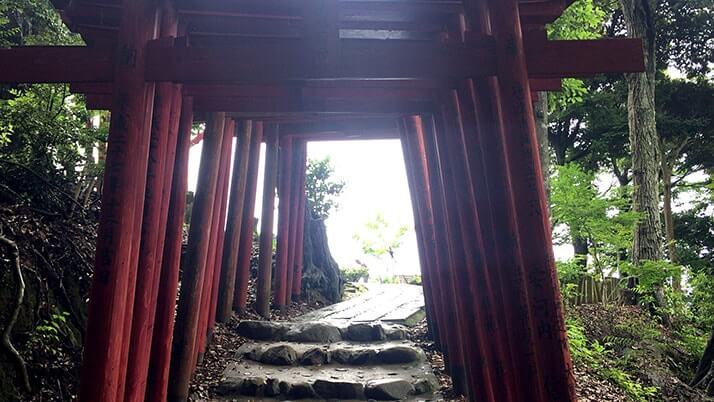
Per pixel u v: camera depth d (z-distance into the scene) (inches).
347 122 328.5
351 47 116.6
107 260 108.5
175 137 159.6
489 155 123.9
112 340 107.1
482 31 131.3
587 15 304.8
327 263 393.4
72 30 150.6
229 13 157.5
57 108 251.4
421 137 248.1
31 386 162.9
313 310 355.9
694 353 335.6
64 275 203.0
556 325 106.4
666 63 597.0
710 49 568.4
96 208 254.1
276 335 266.1
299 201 362.6
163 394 166.1
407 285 469.4
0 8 275.6
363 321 288.8
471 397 188.5
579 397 224.8
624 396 239.8
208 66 117.0
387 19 168.2
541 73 118.6
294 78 116.9
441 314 235.5
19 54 119.6
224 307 282.4
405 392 211.6
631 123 442.6
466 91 143.2
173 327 189.0
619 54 119.1
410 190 266.8
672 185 619.8
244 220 309.7
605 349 313.1
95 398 104.1
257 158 315.3
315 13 117.0
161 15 140.4
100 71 119.5
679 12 543.5
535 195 110.7
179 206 177.5
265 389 212.4
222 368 230.5
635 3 447.2
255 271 370.0
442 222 211.2
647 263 362.3
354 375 225.1
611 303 379.9
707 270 519.5
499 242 120.8
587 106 557.0
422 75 116.6
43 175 229.5
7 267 169.9
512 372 125.3
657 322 383.9
